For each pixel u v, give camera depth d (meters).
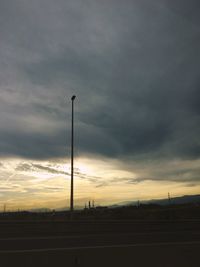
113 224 20.73
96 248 11.80
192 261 12.62
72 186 31.25
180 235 18.77
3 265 10.55
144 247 12.29
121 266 11.73
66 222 19.50
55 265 11.05
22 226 18.31
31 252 11.03
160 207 62.34
